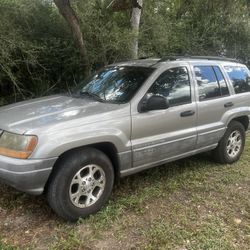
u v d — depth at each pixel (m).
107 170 4.38
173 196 4.93
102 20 8.70
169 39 10.58
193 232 4.06
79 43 8.09
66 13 7.70
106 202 4.64
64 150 3.95
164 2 11.35
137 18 8.61
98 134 4.21
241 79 6.45
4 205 4.53
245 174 5.83
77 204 4.16
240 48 13.12
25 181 3.82
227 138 6.09
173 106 5.08
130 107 4.59
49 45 8.26
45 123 4.02
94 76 5.73
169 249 3.75
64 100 4.96
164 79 5.08
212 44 12.47
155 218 4.33
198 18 12.65
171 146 5.06
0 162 3.88
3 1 7.75
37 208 4.48
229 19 12.83
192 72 5.52
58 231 4.01
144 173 5.62
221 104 5.84
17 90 8.29
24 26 8.25
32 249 3.68
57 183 3.99
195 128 5.43
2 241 3.79
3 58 7.29
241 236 4.04
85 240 3.86
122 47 8.50
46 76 8.62
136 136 4.62
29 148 3.82
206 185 5.34
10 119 4.22
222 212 4.56
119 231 4.04
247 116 6.44
